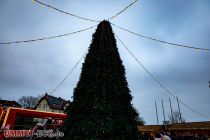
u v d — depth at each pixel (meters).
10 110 9.45
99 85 6.49
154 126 40.44
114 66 7.09
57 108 53.84
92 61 7.14
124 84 7.04
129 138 6.21
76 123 6.26
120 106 6.45
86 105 6.30
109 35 7.88
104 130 5.75
